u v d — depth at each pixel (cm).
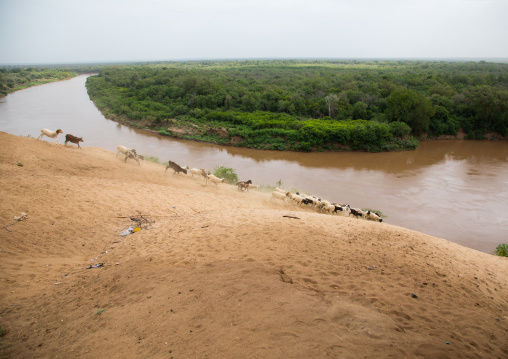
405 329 468
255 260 703
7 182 1134
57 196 1131
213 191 1794
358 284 611
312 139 4062
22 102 6900
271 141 4147
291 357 383
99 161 1759
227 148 4125
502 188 2784
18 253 752
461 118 4966
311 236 922
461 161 3712
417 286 639
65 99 7519
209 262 694
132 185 1473
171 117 5081
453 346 437
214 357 387
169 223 1073
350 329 449
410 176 3127
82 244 866
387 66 14600
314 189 2700
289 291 549
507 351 455
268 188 2511
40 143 1734
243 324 449
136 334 448
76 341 445
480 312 573
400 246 916
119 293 579
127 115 5303
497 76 7969
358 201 2456
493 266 983
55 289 615
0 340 451
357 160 3731
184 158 3556
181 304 510
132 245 864
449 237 1900
